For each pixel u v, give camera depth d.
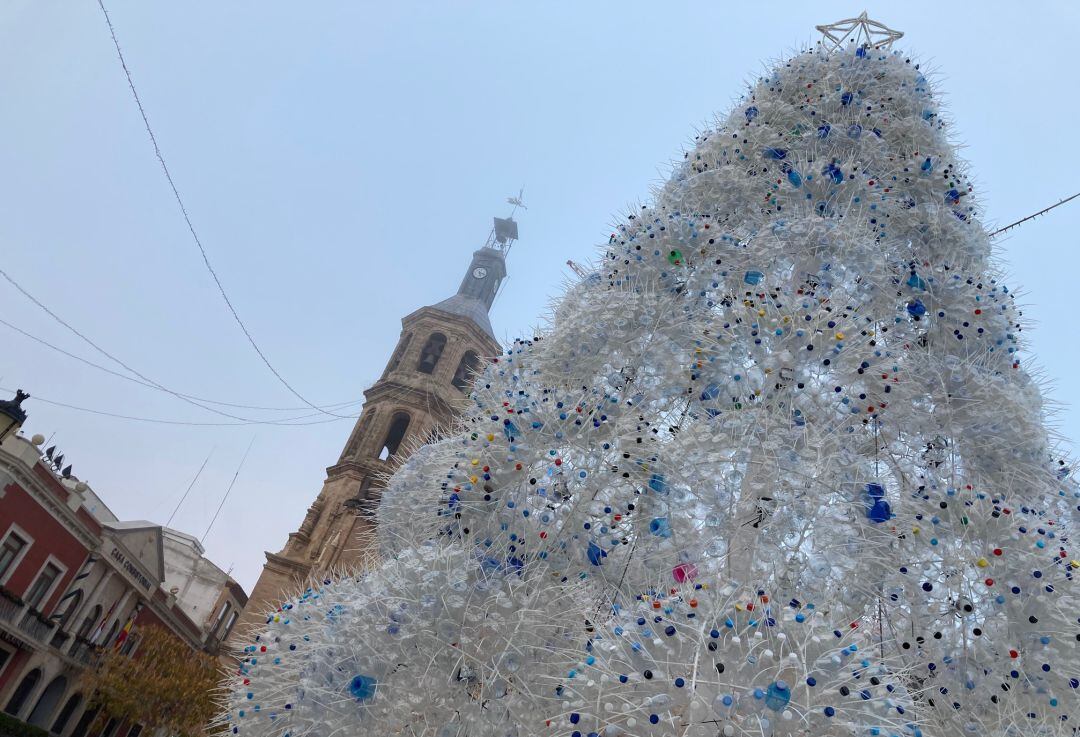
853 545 3.72
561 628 3.84
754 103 6.38
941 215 5.52
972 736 3.63
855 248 4.87
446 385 34.97
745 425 3.99
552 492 4.19
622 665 3.04
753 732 2.68
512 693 3.49
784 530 3.66
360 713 3.52
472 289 45.12
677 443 4.05
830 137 5.88
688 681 2.86
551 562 4.05
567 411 4.28
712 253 5.04
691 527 3.96
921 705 3.45
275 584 29.58
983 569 3.76
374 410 34.72
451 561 3.79
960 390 4.66
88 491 27.83
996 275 5.73
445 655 3.51
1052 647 3.63
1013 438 4.50
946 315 5.03
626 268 5.11
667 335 4.73
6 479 21.00
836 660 2.83
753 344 4.36
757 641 2.90
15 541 22.16
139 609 30.70
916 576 3.82
